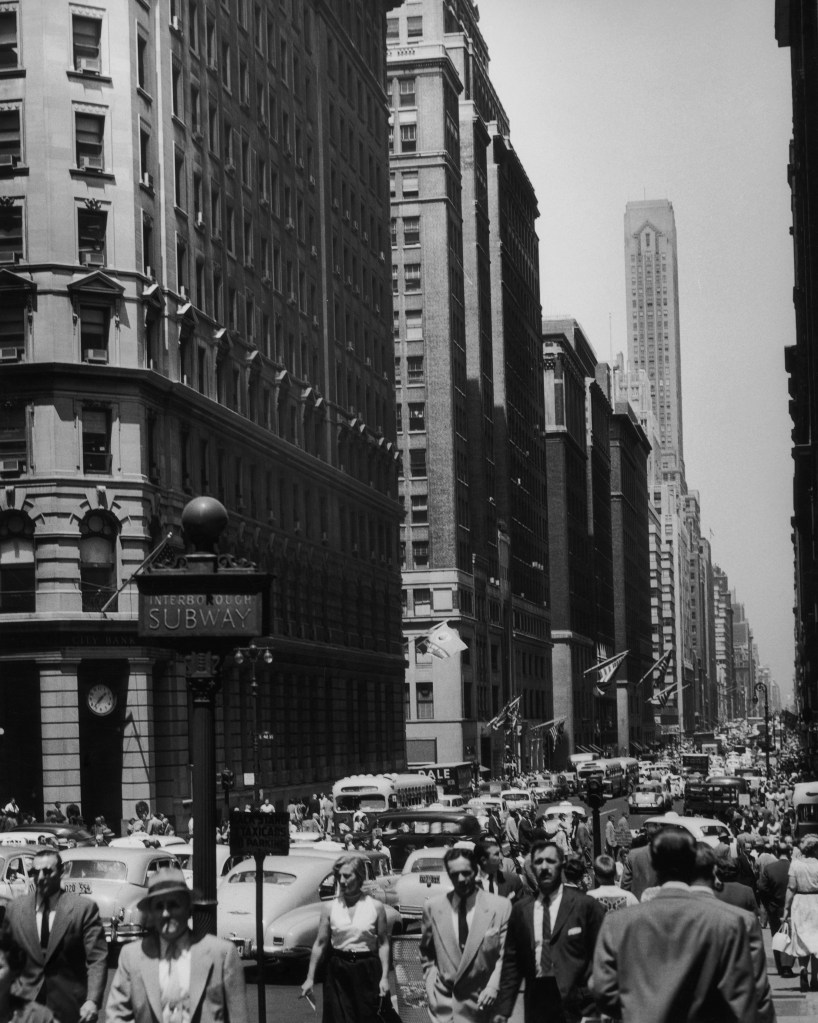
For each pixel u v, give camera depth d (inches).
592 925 587.5
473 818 1558.8
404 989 665.0
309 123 3661.4
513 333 6820.9
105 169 2536.9
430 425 5477.4
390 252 4475.9
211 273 2903.5
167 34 2719.0
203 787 723.4
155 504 2551.7
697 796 3403.1
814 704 5004.9
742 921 359.3
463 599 5526.6
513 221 7007.9
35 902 541.3
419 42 5846.5
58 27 2522.1
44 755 2410.2
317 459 3464.6
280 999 979.3
